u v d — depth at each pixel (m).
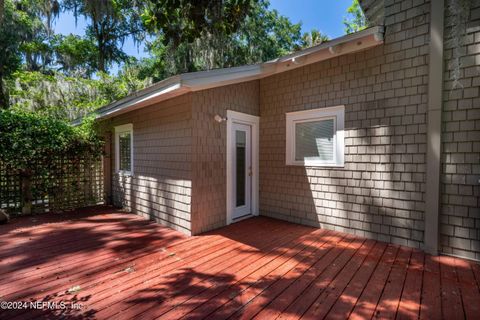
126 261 3.09
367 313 2.04
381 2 4.07
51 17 11.85
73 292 2.37
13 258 3.18
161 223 4.80
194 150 4.10
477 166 3.02
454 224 3.18
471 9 3.01
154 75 16.11
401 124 3.56
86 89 11.00
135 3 11.57
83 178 6.39
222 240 3.86
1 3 4.63
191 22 3.62
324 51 3.96
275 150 5.12
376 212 3.84
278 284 2.52
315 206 4.54
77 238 3.96
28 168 5.50
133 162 5.67
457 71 3.05
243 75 4.22
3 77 13.19
